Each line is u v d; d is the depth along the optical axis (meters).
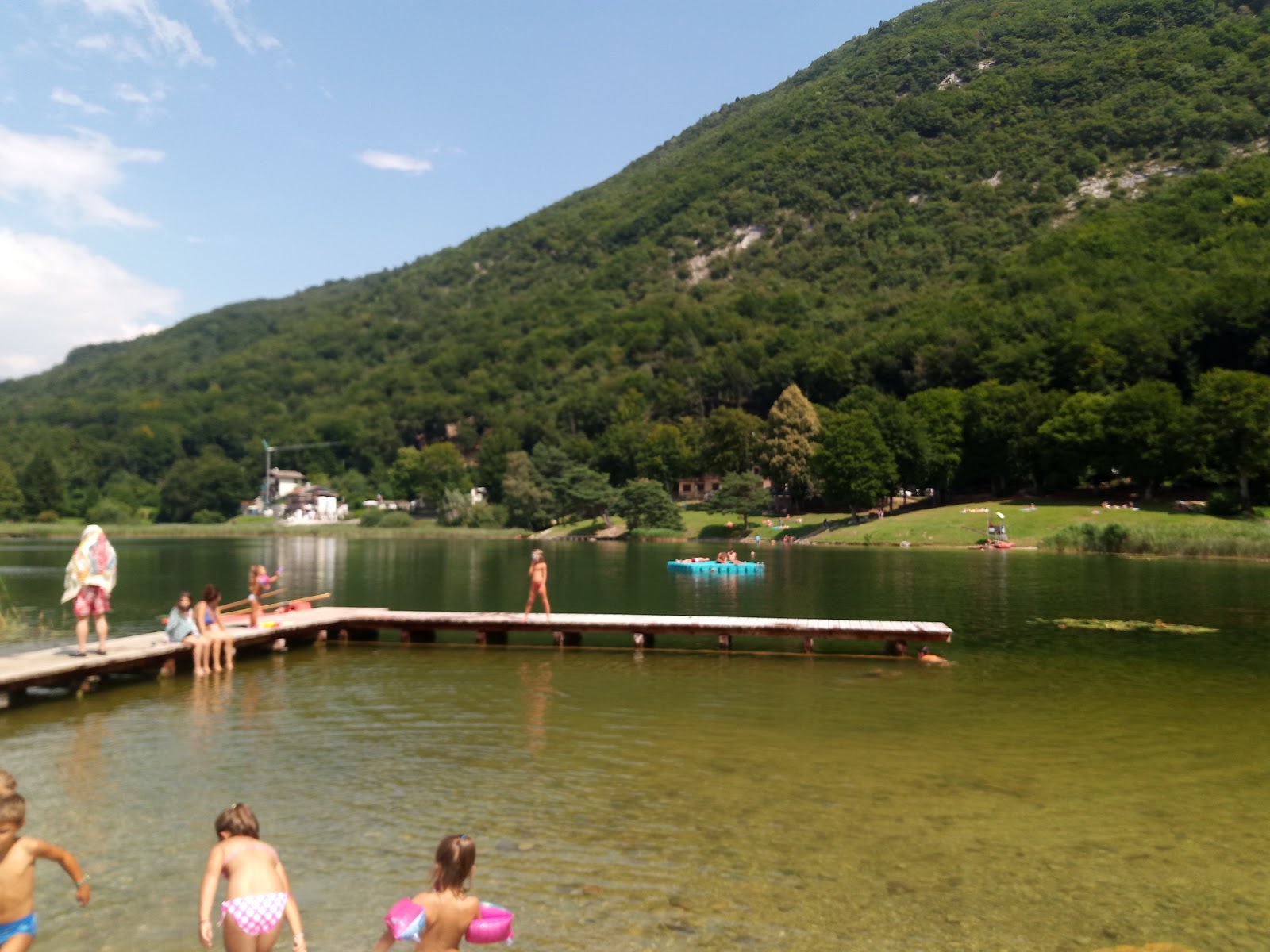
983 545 84.81
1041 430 102.31
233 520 192.38
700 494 147.62
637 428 166.25
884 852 10.40
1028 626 30.89
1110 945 8.19
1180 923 8.62
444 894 6.81
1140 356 115.19
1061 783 13.11
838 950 8.05
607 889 9.30
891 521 101.19
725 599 41.16
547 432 189.38
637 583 51.16
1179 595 41.09
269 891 7.08
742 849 10.46
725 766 13.96
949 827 11.25
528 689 20.23
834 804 12.09
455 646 27.11
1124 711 17.98
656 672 22.58
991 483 118.50
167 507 194.38
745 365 182.25
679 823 11.31
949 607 36.88
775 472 120.19
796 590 45.25
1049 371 122.94
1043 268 166.62
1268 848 10.57
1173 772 13.70
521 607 38.22
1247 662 23.73
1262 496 90.62
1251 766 14.02
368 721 17.02
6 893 7.07
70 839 10.76
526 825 11.23
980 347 137.25
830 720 17.20
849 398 131.00
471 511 159.88
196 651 21.92
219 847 7.36
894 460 108.88
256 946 6.93
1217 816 11.70
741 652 25.67
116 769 13.69
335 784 12.93
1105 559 67.12
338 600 41.88
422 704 18.64
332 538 140.12
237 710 18.03
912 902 9.06
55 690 20.03
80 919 8.65
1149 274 150.75
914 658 24.61
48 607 37.19
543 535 136.62
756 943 8.17
